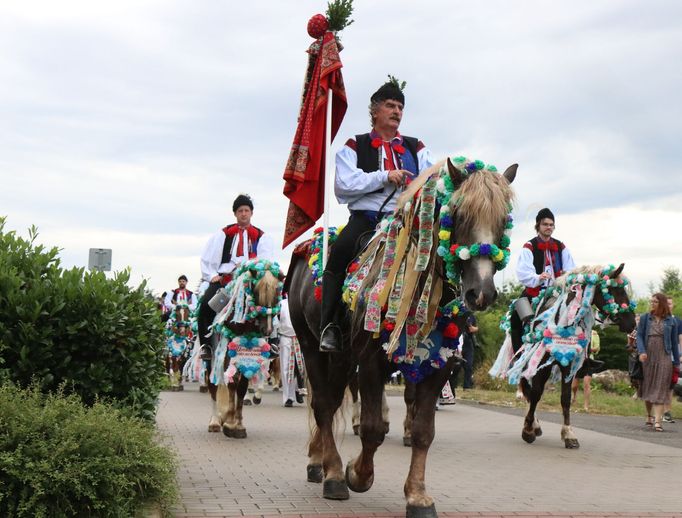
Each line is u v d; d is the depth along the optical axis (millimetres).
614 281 9930
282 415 13992
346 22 6836
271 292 10031
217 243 11070
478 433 11883
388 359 5426
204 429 11594
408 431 10070
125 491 5109
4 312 6293
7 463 4676
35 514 4668
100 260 12789
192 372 12977
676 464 8898
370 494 6633
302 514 5758
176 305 21031
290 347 15852
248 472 7684
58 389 5859
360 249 6129
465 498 6551
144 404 7043
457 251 5004
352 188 6262
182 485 6898
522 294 11312
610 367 26734
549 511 6043
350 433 11266
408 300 5289
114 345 6676
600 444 10711
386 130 6590
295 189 6891
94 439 5059
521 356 10641
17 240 7004
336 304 6188
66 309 6492
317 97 6793
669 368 13539
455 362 5734
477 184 5027
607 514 5980
